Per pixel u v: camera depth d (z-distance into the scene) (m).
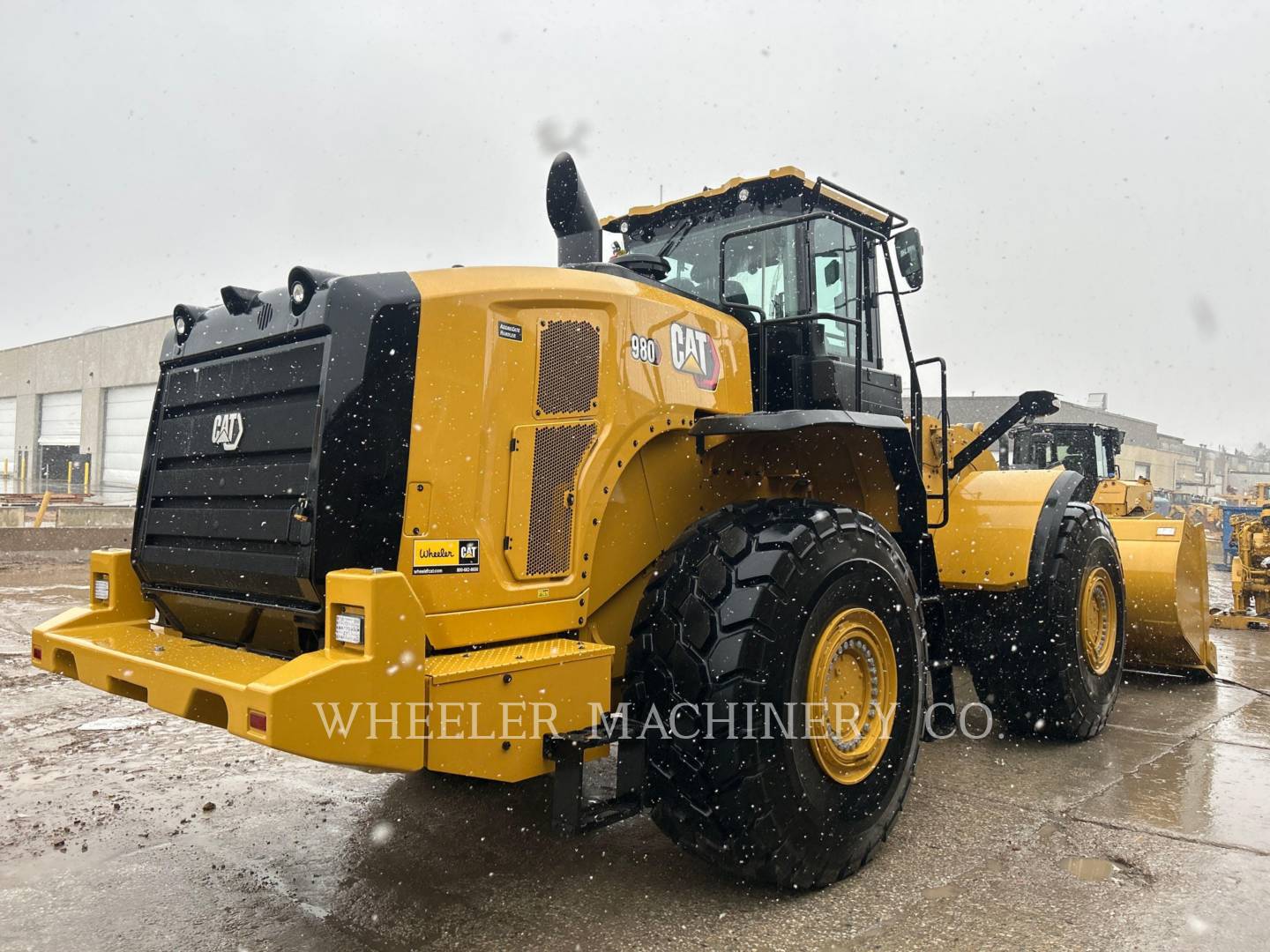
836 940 2.67
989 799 3.92
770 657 2.85
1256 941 2.65
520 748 2.71
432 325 2.78
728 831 2.83
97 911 2.87
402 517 2.69
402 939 2.69
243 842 3.44
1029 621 4.69
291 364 2.83
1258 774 4.28
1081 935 2.69
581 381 3.11
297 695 2.26
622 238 4.69
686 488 3.53
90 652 3.08
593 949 2.62
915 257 4.13
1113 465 11.60
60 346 33.56
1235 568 10.66
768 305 4.05
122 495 29.31
